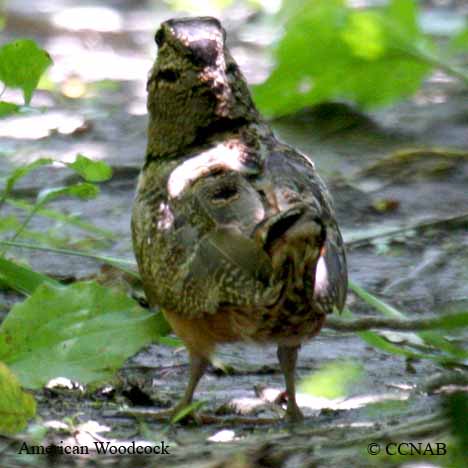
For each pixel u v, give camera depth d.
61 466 9.14
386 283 14.53
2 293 13.73
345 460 8.95
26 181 18.12
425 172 18.28
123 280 13.11
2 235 15.74
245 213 10.13
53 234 15.72
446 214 16.86
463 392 6.36
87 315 10.82
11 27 29.14
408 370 11.81
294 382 10.66
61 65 26.41
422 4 28.61
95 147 20.08
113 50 27.92
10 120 21.78
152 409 10.88
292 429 10.11
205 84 11.41
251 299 9.82
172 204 10.74
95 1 31.75
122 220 16.73
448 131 20.39
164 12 30.83
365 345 12.65
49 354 10.66
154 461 9.23
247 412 10.73
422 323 11.45
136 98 23.73
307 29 16.14
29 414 9.68
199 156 11.11
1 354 10.62
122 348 10.74
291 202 10.13
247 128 11.51
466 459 6.46
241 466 9.03
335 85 16.70
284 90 16.75
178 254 10.49
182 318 10.54
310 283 9.62
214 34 11.62
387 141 19.91
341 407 10.84
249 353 12.43
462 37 17.27
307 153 19.36
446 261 15.08
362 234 15.55
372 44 16.00
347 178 18.17
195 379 10.75
